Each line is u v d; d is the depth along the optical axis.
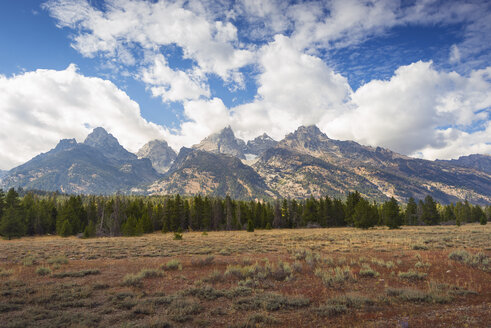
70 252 23.66
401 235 36.91
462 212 98.25
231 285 12.18
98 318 7.85
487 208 112.94
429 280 12.47
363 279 12.84
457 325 7.07
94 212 81.31
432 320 7.53
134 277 12.51
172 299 9.77
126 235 58.62
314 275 13.97
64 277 13.66
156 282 12.84
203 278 13.16
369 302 9.33
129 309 8.95
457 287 10.97
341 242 29.61
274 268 14.80
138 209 85.38
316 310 8.66
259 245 28.28
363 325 7.38
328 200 87.94
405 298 9.67
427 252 20.31
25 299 9.41
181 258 20.58
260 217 91.69
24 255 21.36
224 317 8.25
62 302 9.34
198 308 8.80
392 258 18.23
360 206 64.75
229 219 86.19
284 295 10.52
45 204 77.38
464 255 16.38
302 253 20.27
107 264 17.77
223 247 27.02
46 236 63.66
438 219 89.12
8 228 54.22
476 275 12.99
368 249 23.27
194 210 87.06
